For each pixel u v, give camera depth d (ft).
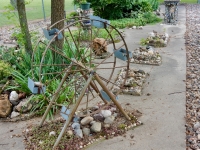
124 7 32.01
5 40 21.80
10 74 12.09
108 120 9.54
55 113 10.44
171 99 11.43
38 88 7.95
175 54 18.02
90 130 9.10
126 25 28.09
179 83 13.10
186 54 17.98
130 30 26.58
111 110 10.43
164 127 9.37
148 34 24.35
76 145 8.45
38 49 13.35
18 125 9.77
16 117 10.14
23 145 8.63
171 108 10.66
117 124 9.50
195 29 26.09
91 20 8.67
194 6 45.73
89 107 10.68
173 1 28.89
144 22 29.37
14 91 11.10
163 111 10.44
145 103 11.12
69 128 9.23
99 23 8.86
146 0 33.88
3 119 10.11
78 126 9.17
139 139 8.75
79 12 27.20
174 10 29.71
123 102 11.22
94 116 9.88
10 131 9.40
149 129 9.29
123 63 16.29
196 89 12.35
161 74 14.37
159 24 29.53
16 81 11.69
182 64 15.94
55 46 13.23
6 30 26.30
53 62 13.24
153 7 36.73
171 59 16.96
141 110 10.55
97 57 16.96
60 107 10.66
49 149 8.27
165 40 20.93
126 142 8.63
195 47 19.61
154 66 15.67
